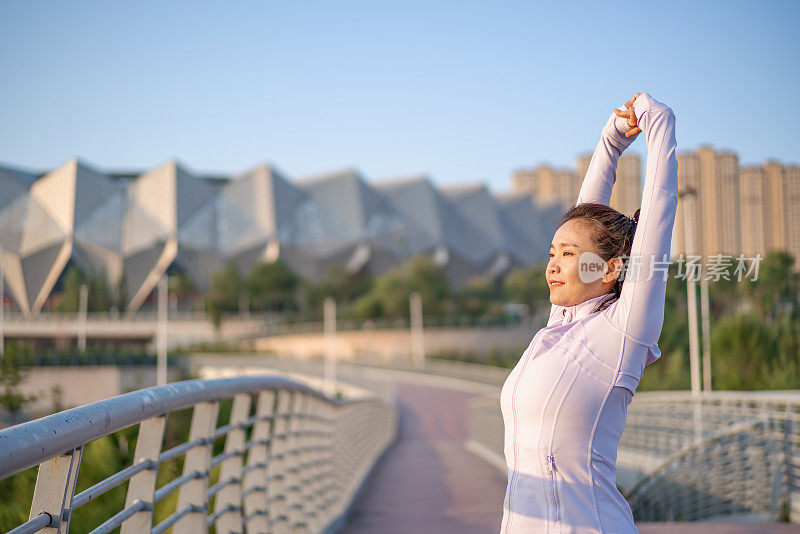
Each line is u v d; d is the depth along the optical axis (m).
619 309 1.78
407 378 59.50
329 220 107.56
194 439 3.34
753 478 8.07
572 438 1.77
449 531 7.20
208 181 119.44
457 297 80.88
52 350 40.50
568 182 142.00
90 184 99.75
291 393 5.83
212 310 83.56
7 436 1.50
